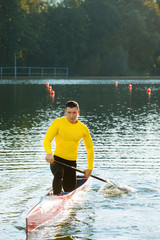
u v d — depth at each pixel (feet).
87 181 27.30
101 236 19.90
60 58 282.36
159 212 23.17
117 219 22.04
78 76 288.10
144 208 23.82
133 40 304.71
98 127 53.31
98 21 294.46
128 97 106.83
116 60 285.02
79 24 285.84
